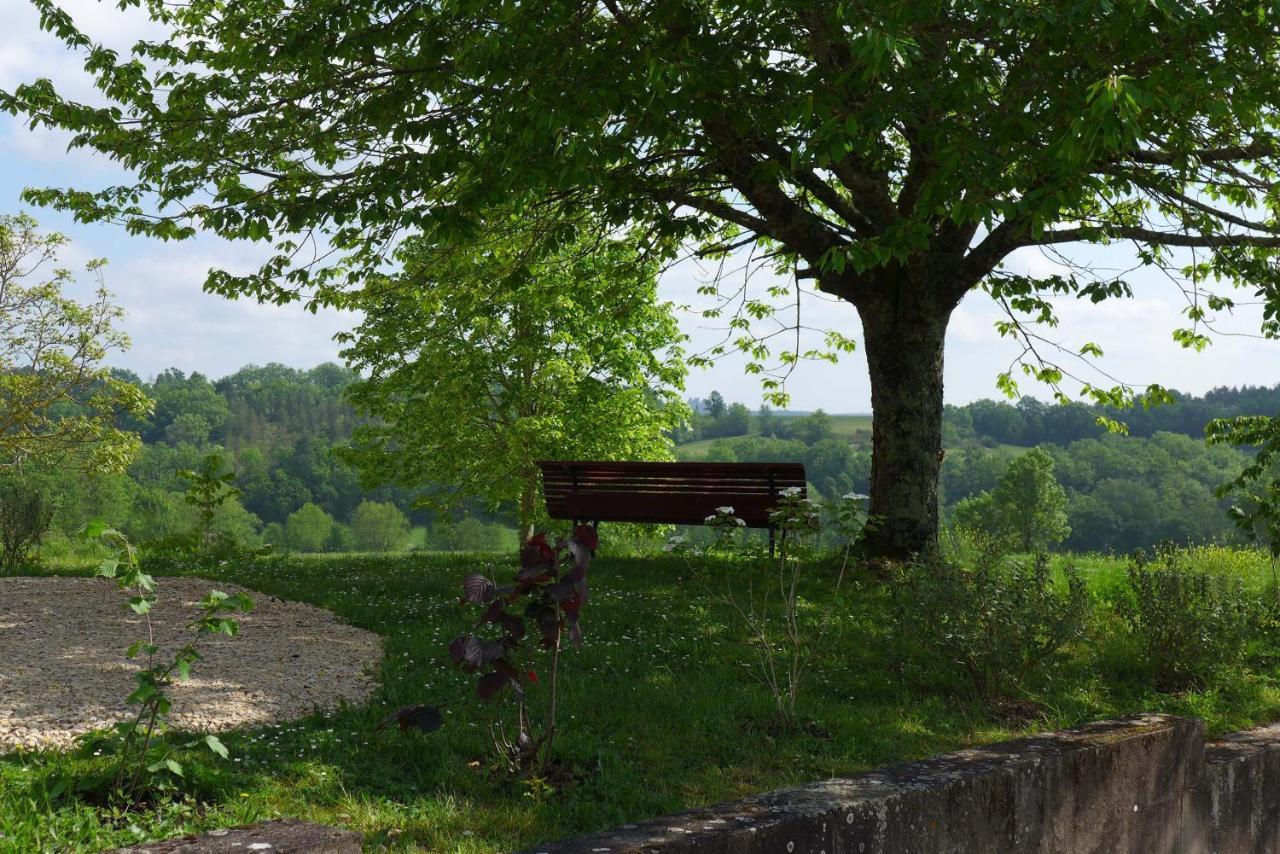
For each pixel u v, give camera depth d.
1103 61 7.33
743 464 10.77
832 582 10.10
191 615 8.25
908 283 10.88
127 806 4.00
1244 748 4.73
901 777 3.44
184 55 11.16
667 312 21.94
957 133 7.39
